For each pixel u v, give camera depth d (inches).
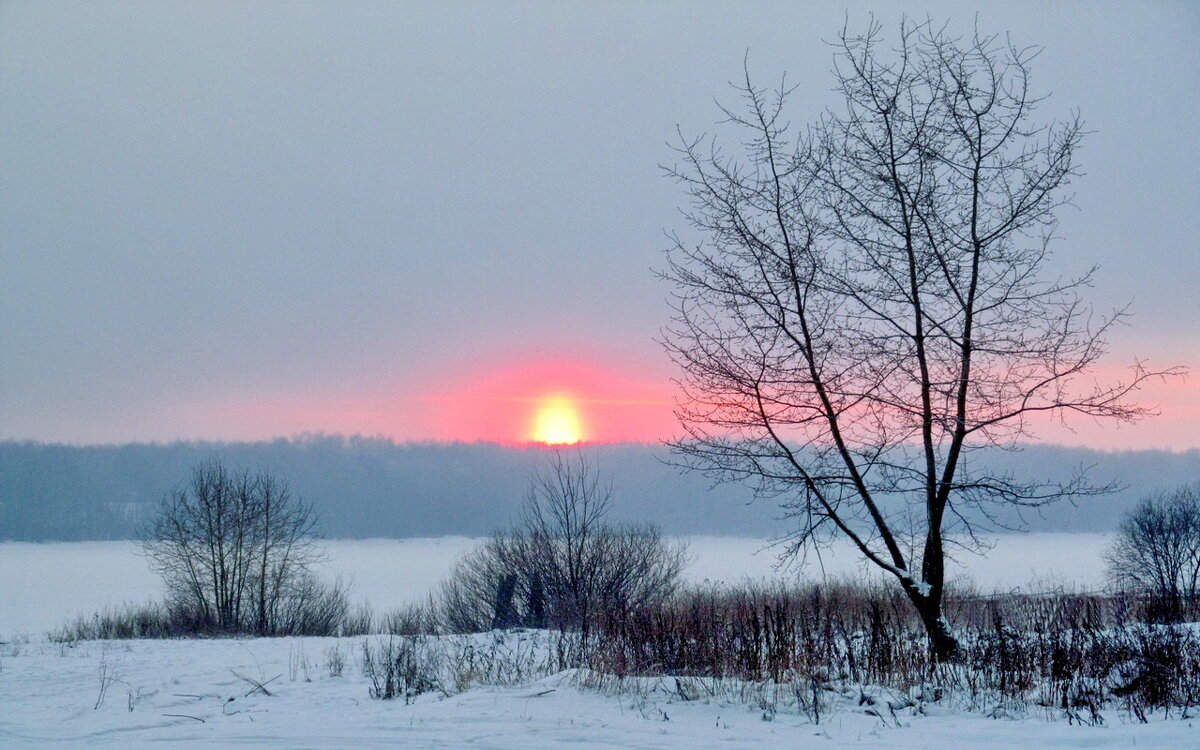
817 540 469.1
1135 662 393.1
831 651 449.1
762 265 479.5
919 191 468.8
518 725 339.0
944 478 458.9
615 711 362.0
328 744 316.5
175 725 382.6
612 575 924.6
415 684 453.1
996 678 402.3
